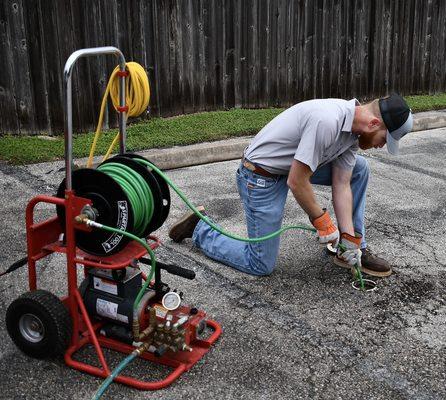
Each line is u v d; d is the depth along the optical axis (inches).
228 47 325.4
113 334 115.1
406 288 147.7
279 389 107.6
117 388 106.3
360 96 387.9
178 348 107.9
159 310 109.7
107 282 112.7
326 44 360.2
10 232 173.6
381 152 287.9
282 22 339.0
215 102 331.0
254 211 143.4
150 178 111.2
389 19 382.3
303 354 118.5
